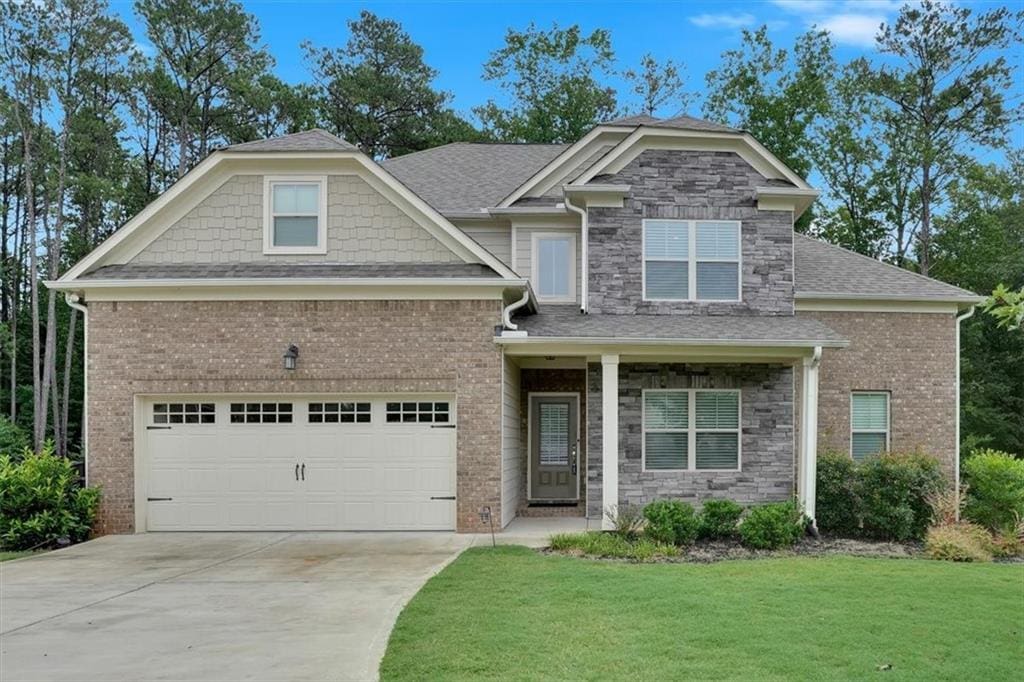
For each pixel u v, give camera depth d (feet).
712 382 51.47
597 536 42.11
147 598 31.04
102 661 23.08
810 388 47.01
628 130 57.41
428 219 47.96
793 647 23.66
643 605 28.19
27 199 114.93
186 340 46.60
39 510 44.65
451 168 67.31
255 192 48.44
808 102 111.04
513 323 49.65
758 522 42.32
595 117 124.88
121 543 43.60
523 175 64.90
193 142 133.18
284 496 46.73
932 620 27.22
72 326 113.39
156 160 134.41
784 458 51.42
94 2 114.01
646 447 51.16
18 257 126.82
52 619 27.99
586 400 52.60
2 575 36.17
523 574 33.50
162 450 47.03
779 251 53.11
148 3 123.34
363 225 48.16
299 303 46.55
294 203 48.49
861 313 57.26
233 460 46.93
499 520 45.78
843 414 56.65
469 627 25.35
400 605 29.12
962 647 24.40
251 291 46.29
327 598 30.50
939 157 114.83
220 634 25.72
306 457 46.80
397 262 47.88
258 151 47.67
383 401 46.78
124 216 129.29
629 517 44.04
